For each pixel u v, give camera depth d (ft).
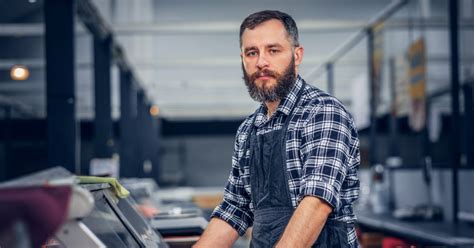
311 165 5.16
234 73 40.68
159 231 9.22
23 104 50.52
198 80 42.29
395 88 21.16
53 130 14.34
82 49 32.32
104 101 22.65
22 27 23.81
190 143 65.82
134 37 28.78
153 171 49.52
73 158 14.35
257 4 31.09
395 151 22.43
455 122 14.57
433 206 15.89
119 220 5.93
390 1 30.35
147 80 38.58
